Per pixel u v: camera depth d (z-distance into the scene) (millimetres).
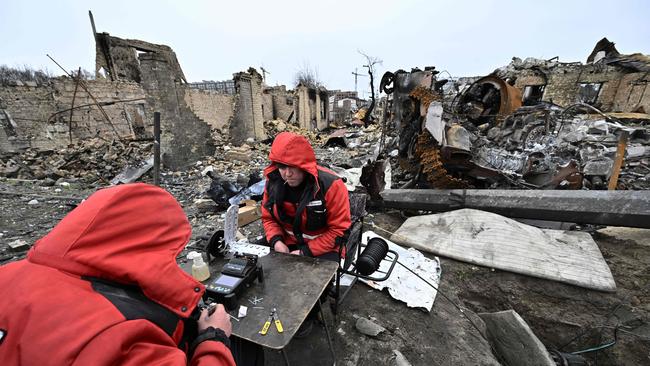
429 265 2504
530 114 4363
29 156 6828
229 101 11164
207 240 1557
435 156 3287
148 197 691
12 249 2969
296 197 1852
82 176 6105
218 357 727
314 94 18531
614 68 12383
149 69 6172
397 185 4598
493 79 5055
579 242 2494
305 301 1211
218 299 1176
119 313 547
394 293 2119
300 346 1705
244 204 3842
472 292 2277
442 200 3324
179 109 6883
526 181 3465
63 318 496
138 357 520
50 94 7504
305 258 1535
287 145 1610
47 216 4004
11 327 494
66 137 7801
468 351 1705
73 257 568
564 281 2184
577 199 2590
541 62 12680
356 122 19891
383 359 1623
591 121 5129
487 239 2629
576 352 1910
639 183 3564
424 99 3502
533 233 2629
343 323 1880
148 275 610
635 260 2359
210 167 6680
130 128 9141
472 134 4051
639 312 1911
